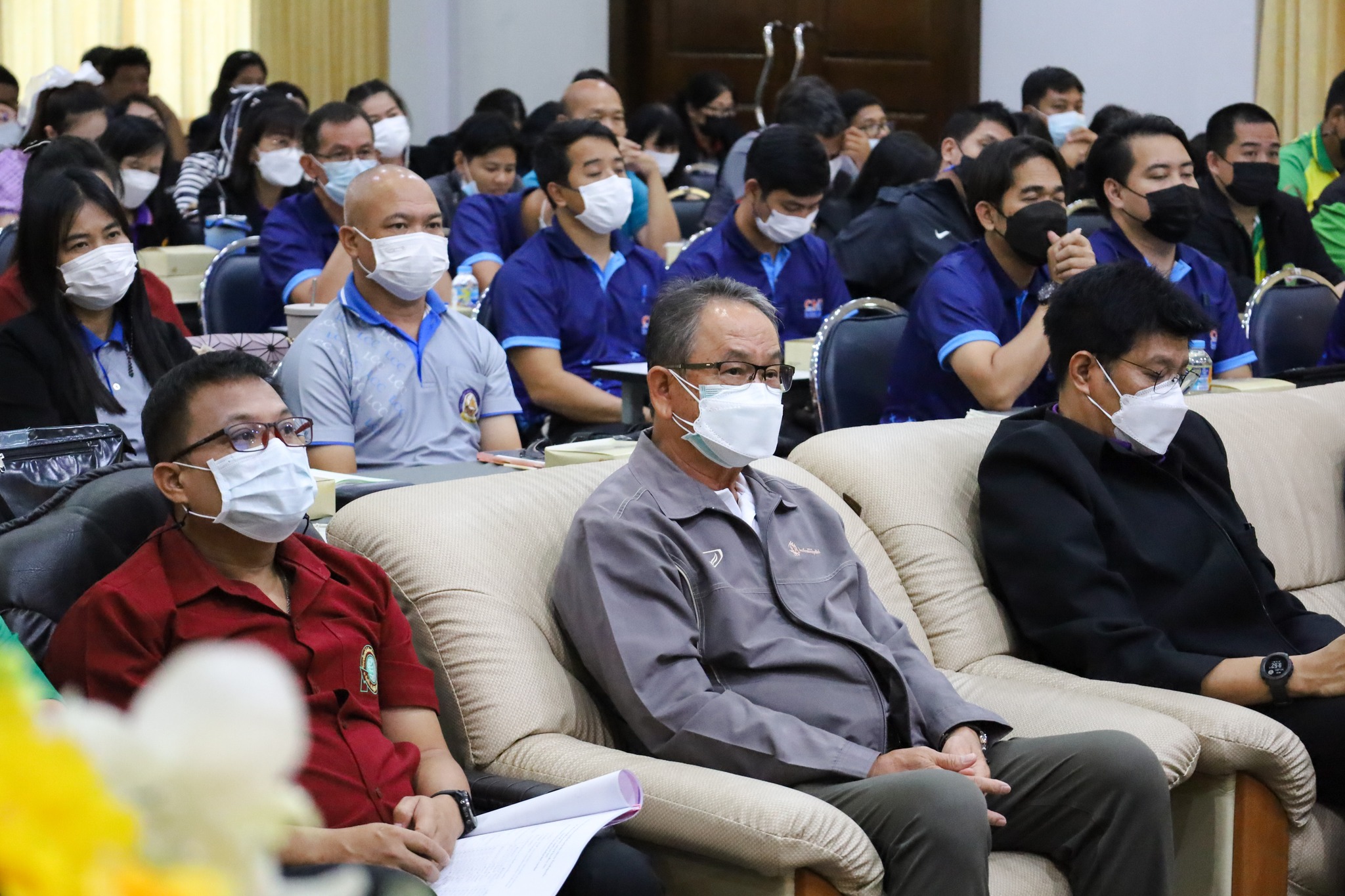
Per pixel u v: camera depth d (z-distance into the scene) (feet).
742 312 8.62
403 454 13.03
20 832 1.85
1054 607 9.57
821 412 14.80
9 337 11.61
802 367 16.42
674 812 7.13
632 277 17.63
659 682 7.82
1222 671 9.22
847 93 29.84
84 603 7.01
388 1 39.60
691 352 8.51
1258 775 8.55
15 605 7.36
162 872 1.97
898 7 35.83
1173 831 8.70
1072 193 25.13
